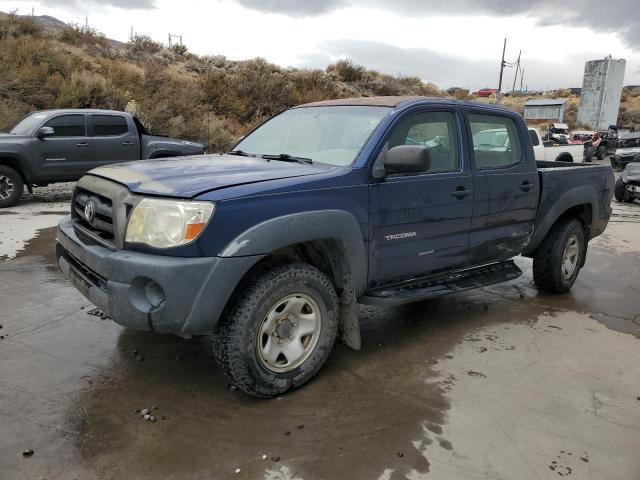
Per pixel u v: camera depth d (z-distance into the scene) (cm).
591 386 368
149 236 302
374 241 378
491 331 463
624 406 343
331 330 361
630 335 464
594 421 324
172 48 2812
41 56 1812
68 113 1044
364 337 443
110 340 416
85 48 2319
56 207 987
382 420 318
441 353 414
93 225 349
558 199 532
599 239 877
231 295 320
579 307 535
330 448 289
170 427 304
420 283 430
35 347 400
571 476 273
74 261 373
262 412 323
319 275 347
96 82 1720
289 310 340
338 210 348
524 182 492
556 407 339
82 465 270
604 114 4872
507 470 276
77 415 313
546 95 7750
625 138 2667
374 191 371
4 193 969
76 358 384
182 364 381
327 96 2675
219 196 305
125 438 293
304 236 330
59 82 1694
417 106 414
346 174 358
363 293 387
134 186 322
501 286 600
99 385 348
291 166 371
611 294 582
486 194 454
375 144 378
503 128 487
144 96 1867
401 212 390
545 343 440
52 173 1020
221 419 315
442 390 356
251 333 319
